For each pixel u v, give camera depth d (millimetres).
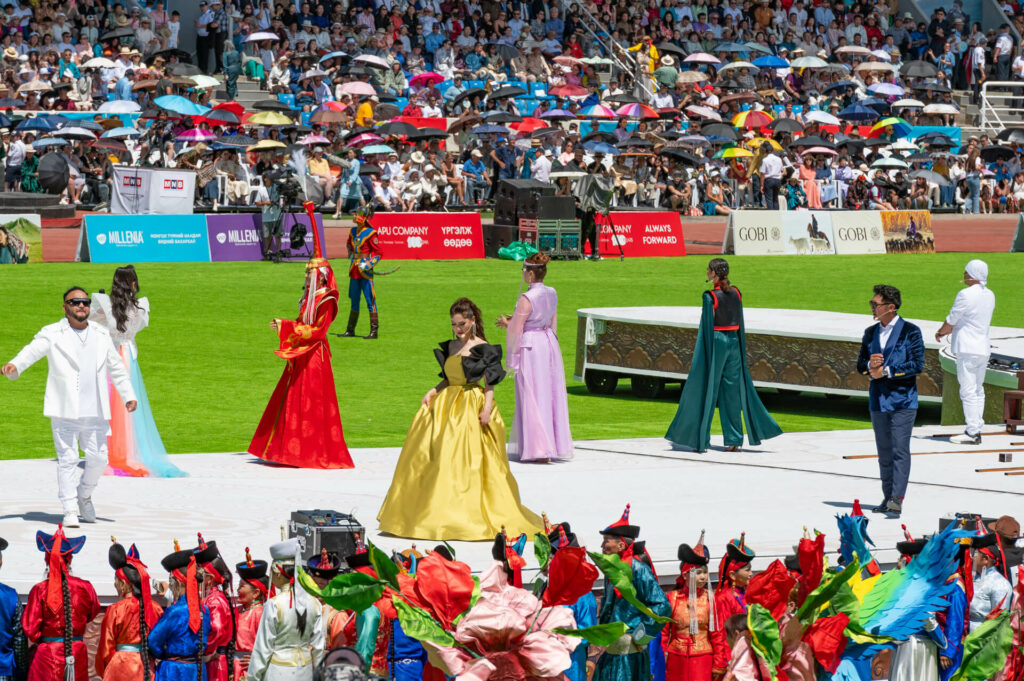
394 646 15203
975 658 16984
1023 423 31828
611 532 16062
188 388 35656
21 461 26359
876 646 16938
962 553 17219
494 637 12734
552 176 68438
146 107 76000
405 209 71375
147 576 14805
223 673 14906
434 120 84000
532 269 27594
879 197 84938
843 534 17078
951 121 99625
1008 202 91188
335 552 17391
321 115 78375
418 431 21141
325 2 91875
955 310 30141
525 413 27562
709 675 15758
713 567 18969
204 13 88062
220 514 22000
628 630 15570
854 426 34531
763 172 81062
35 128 69562
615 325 38438
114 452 25094
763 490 25094
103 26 84250
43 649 14930
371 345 43156
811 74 102250
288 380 26594
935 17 110062
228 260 60219
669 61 97625
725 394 28984
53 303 46031
